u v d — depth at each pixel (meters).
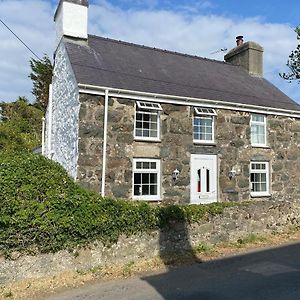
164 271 7.62
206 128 14.52
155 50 17.72
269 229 10.77
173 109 13.63
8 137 20.89
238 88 16.80
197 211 9.16
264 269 7.65
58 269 7.08
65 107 13.93
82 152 11.80
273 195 15.73
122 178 12.38
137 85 13.18
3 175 6.80
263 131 16.00
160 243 8.45
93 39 16.08
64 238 7.12
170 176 13.37
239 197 14.76
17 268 6.69
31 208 6.80
